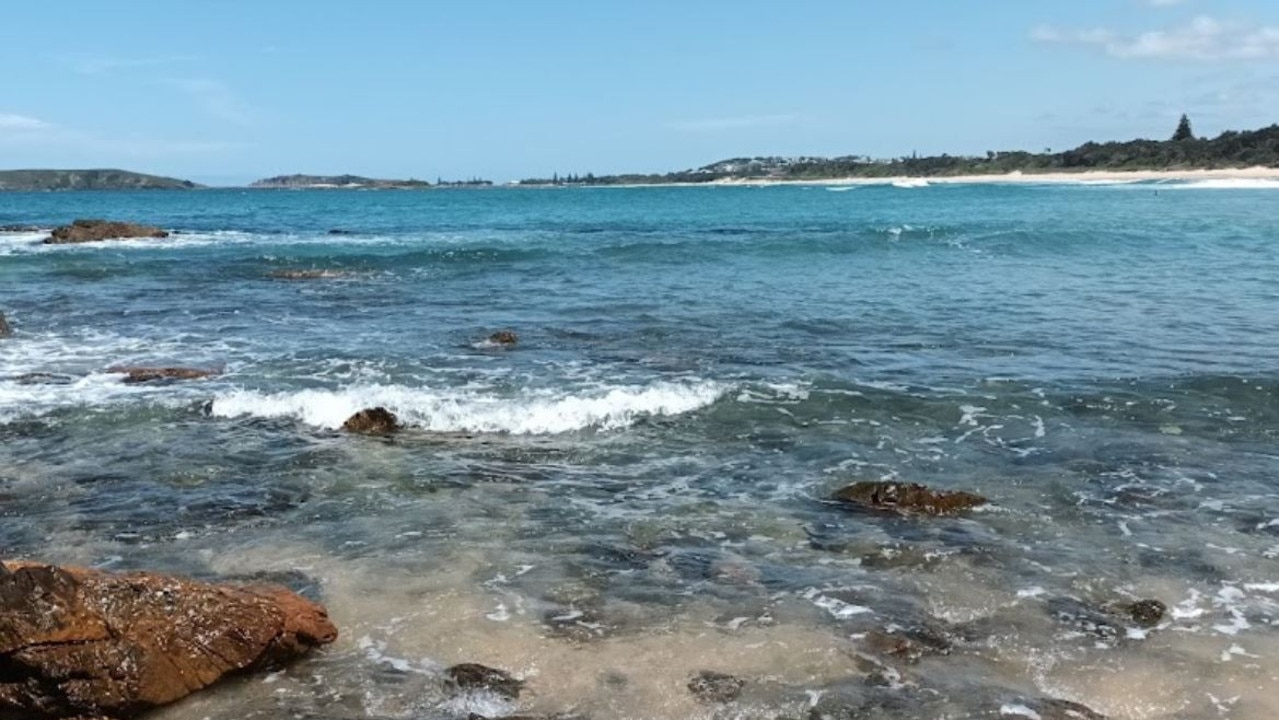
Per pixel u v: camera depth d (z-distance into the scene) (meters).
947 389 13.96
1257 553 8.31
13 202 112.19
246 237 43.56
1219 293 23.06
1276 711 5.87
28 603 5.85
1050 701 5.92
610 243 37.38
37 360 16.06
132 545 8.36
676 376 14.84
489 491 9.87
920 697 5.98
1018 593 7.53
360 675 6.25
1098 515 9.23
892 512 9.30
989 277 26.80
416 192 192.75
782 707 5.86
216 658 6.15
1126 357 16.00
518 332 18.83
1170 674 6.31
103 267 29.27
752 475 10.46
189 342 17.81
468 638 6.71
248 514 9.13
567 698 5.96
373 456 10.98
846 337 18.09
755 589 7.58
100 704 5.80
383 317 20.77
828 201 90.00
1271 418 12.48
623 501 9.62
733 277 27.39
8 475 10.17
